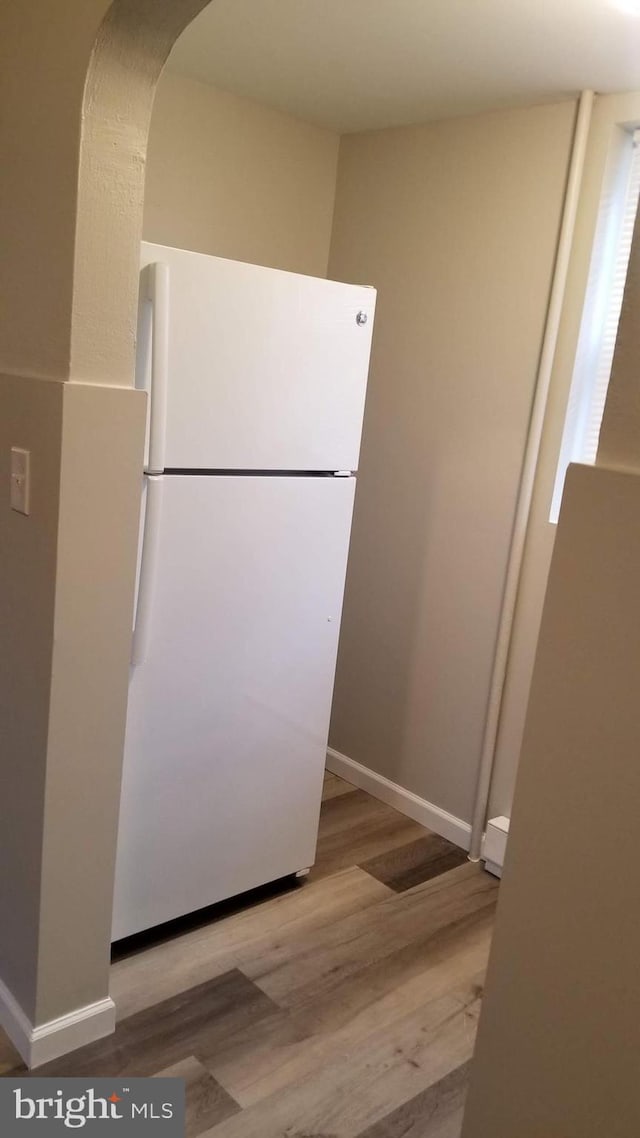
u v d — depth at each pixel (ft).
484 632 9.00
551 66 7.21
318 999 6.89
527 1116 3.48
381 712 10.24
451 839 9.53
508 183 8.39
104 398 5.14
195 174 8.83
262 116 9.20
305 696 7.84
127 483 5.38
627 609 2.94
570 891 3.22
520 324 8.41
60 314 5.04
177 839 7.21
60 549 5.16
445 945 7.71
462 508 9.09
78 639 5.38
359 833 9.58
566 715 3.15
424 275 9.25
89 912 5.95
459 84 7.88
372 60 7.55
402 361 9.59
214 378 6.45
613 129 7.68
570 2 6.03
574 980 3.24
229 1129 5.60
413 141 9.22
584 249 7.95
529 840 3.33
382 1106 5.90
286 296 6.71
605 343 8.31
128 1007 6.59
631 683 2.95
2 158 5.48
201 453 6.53
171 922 7.72
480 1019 3.61
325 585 7.68
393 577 9.89
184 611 6.73
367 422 10.03
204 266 6.19
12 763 5.87
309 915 8.00
